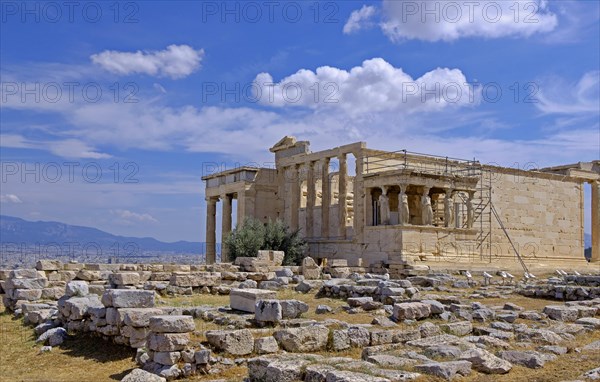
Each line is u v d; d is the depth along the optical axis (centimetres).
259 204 5631
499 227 5328
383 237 4472
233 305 2272
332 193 5678
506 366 1461
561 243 5806
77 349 1872
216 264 3644
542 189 5728
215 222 6169
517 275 4225
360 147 4828
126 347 1792
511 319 2164
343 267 4016
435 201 4978
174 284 3066
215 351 1603
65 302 2147
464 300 2770
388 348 1641
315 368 1320
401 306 2169
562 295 2906
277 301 2003
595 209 6166
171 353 1506
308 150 5450
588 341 1850
